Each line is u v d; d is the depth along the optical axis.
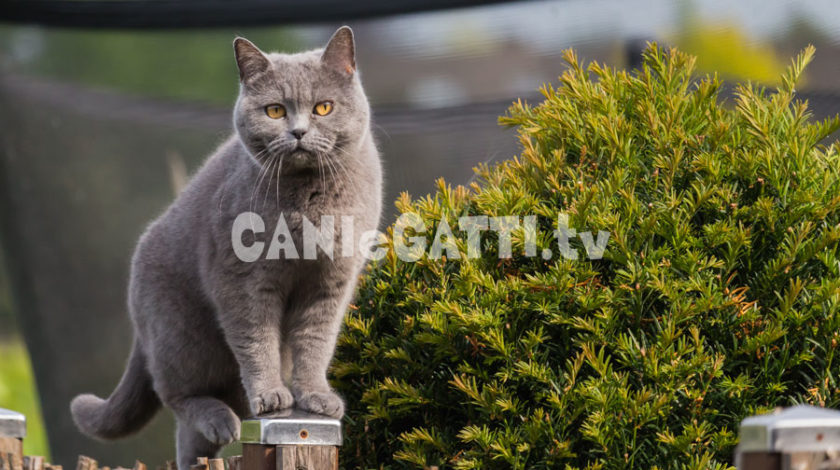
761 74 6.96
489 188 3.95
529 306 3.59
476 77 7.73
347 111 4.05
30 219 8.82
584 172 3.77
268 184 3.94
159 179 8.70
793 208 3.59
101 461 8.74
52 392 8.96
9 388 12.97
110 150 8.74
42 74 8.65
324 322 4.11
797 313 3.46
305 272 4.07
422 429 3.77
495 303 3.61
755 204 3.58
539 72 7.62
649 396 3.35
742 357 3.50
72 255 8.86
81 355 8.94
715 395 3.45
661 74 3.90
